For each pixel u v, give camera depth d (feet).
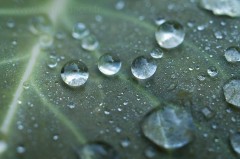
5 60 0.32
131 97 0.30
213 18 0.34
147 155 0.27
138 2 0.37
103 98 0.30
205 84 0.30
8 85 0.31
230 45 0.32
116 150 0.27
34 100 0.30
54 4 0.37
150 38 0.34
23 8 0.36
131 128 0.28
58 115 0.29
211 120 0.28
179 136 0.28
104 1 0.38
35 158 0.27
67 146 0.28
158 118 0.29
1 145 0.28
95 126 0.29
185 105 0.29
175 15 0.35
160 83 0.31
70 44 0.35
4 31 0.35
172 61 0.32
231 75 0.30
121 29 0.36
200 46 0.32
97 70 0.32
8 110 0.29
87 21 0.37
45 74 0.32
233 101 0.29
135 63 0.32
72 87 0.31
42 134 0.28
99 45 0.35
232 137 0.28
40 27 0.36
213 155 0.27
